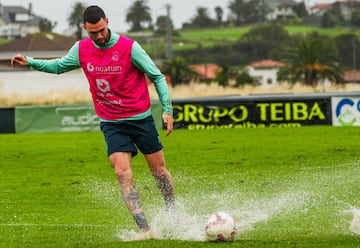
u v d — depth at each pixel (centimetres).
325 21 17300
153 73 1198
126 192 1188
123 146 1199
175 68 9231
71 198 1694
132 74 1198
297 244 1111
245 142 2881
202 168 2156
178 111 3591
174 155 2512
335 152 2470
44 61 1228
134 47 1188
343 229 1238
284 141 2869
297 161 2264
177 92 5806
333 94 3509
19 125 3766
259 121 3562
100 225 1348
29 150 2877
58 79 6888
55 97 5144
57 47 8325
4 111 3769
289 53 9006
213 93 5831
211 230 1132
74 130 3734
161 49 14525
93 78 1202
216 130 3478
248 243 1119
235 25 19375
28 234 1273
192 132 3406
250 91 5994
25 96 5172
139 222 1181
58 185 1922
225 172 2055
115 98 1198
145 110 1210
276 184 1794
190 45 16050
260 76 12431
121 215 1455
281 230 1235
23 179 2067
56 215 1473
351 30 16288
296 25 17812
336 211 1405
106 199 1667
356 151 2486
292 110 3534
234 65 14600
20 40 8506
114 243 1154
